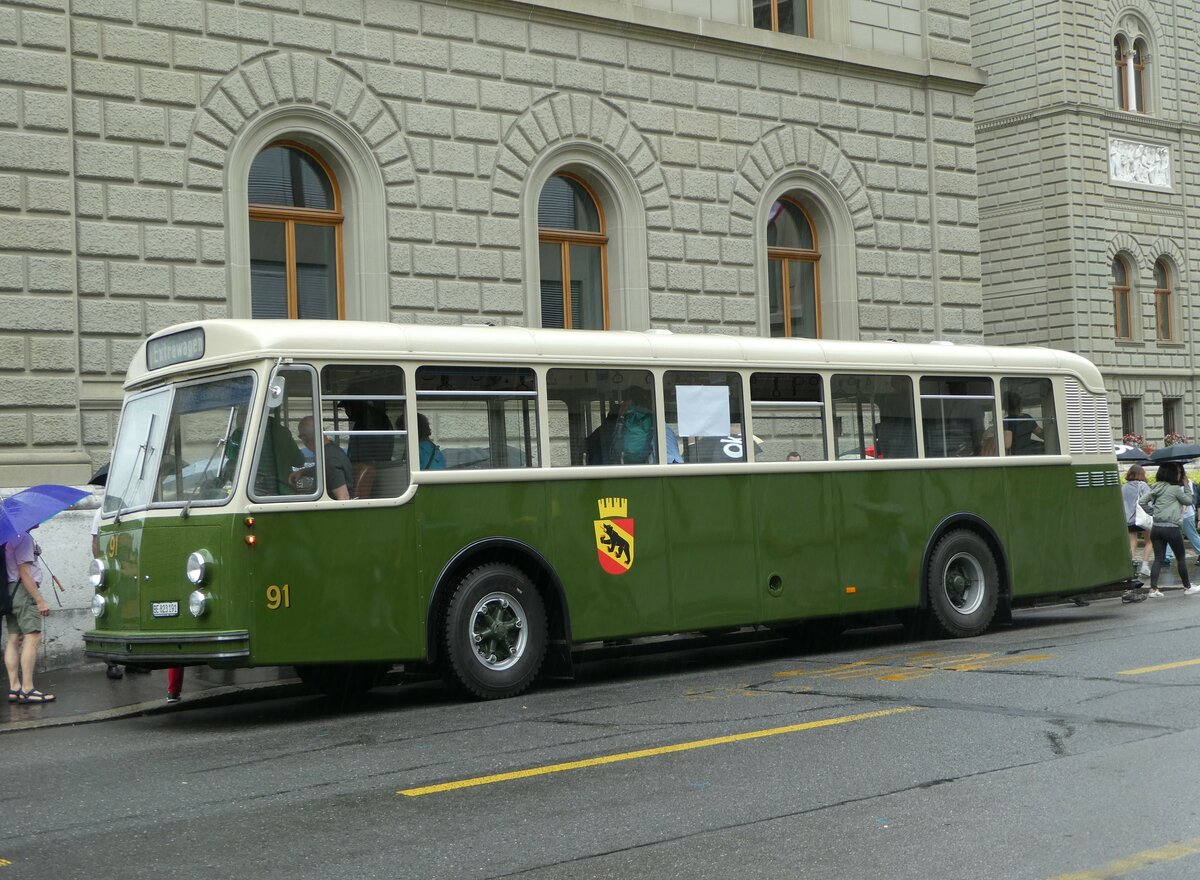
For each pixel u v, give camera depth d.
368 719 11.09
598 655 15.43
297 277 18.78
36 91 16.36
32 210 16.25
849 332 24.03
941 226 25.31
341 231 19.09
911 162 25.11
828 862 6.34
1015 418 16.06
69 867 6.71
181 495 11.33
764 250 23.09
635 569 12.85
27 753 10.23
